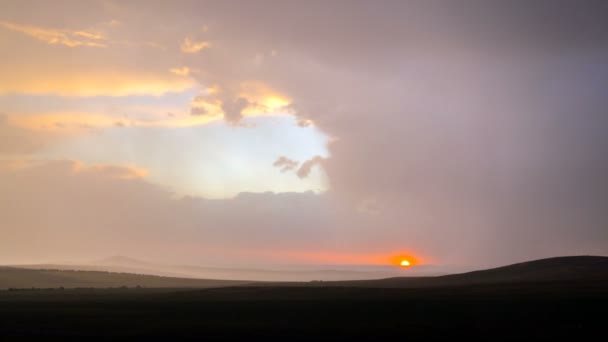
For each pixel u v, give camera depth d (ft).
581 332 138.62
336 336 140.15
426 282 431.02
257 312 200.95
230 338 139.23
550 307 191.52
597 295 228.22
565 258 492.95
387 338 136.26
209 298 278.05
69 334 148.77
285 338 138.10
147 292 361.51
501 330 144.87
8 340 139.13
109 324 170.30
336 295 276.82
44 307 233.76
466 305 207.72
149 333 149.38
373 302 228.84
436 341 131.23
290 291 317.22
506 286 310.86
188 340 137.28
